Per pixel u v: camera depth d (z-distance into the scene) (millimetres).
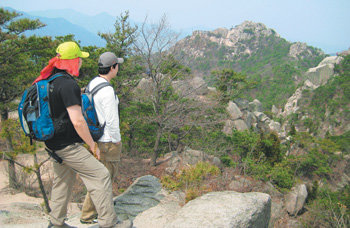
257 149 27922
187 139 21484
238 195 3941
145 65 15883
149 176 7426
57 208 2334
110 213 2076
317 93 136375
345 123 121062
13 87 15727
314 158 52625
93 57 18250
